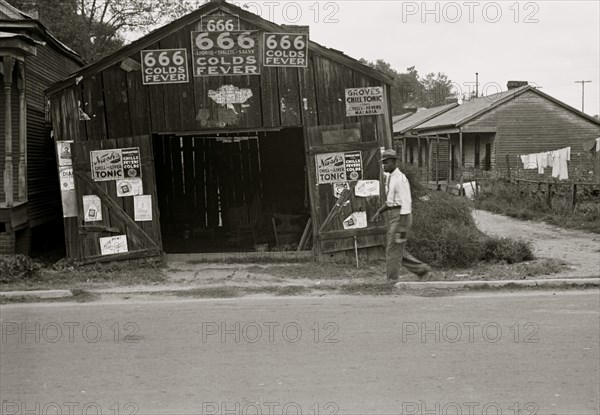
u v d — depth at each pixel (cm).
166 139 1733
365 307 946
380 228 1299
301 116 1299
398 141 5603
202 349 731
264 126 1295
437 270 1223
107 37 3591
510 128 3641
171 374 646
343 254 1306
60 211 1684
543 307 935
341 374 642
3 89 1392
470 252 1251
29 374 648
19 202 1354
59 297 1042
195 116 1285
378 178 1302
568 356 695
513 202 2538
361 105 1300
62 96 1270
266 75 1291
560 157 2569
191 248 1595
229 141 1747
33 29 1353
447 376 634
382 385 610
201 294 1061
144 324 852
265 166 1753
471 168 3691
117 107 1277
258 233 1728
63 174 1278
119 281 1164
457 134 4178
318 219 1305
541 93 3650
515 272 1184
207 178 1747
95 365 676
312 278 1175
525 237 1711
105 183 1279
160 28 1266
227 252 1469
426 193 1759
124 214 1280
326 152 1299
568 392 591
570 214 2044
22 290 1073
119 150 1277
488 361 680
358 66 1292
